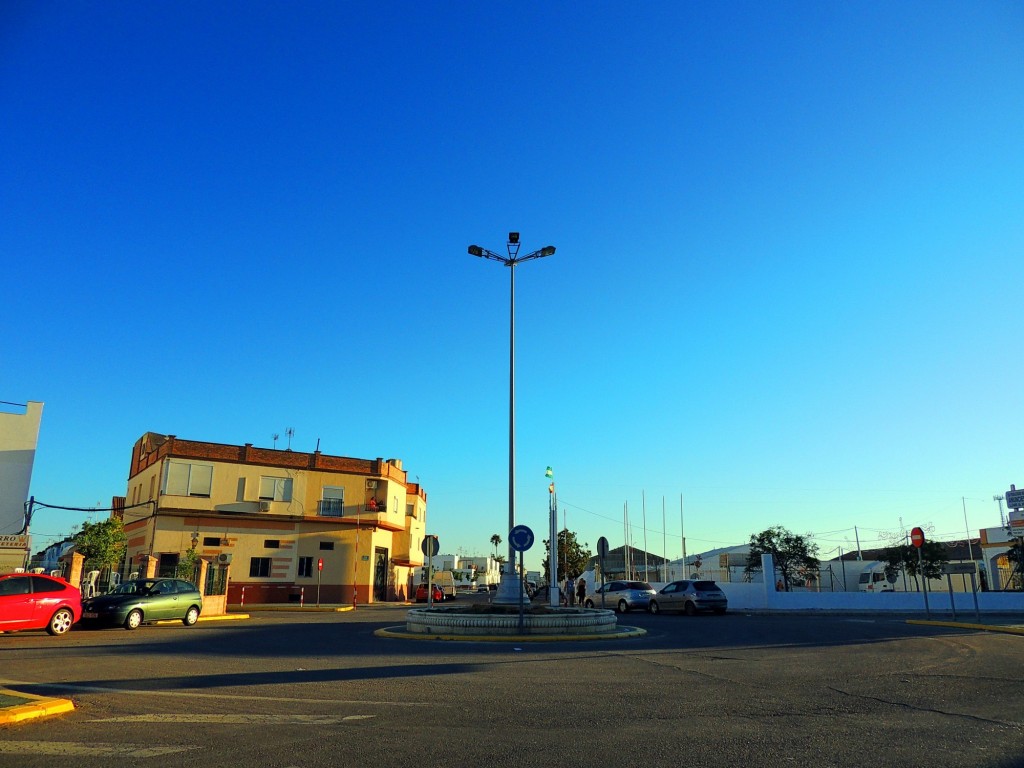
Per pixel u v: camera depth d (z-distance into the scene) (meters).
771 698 9.10
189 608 23.91
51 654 13.97
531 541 18.00
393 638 17.33
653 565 75.31
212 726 7.44
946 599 33.22
